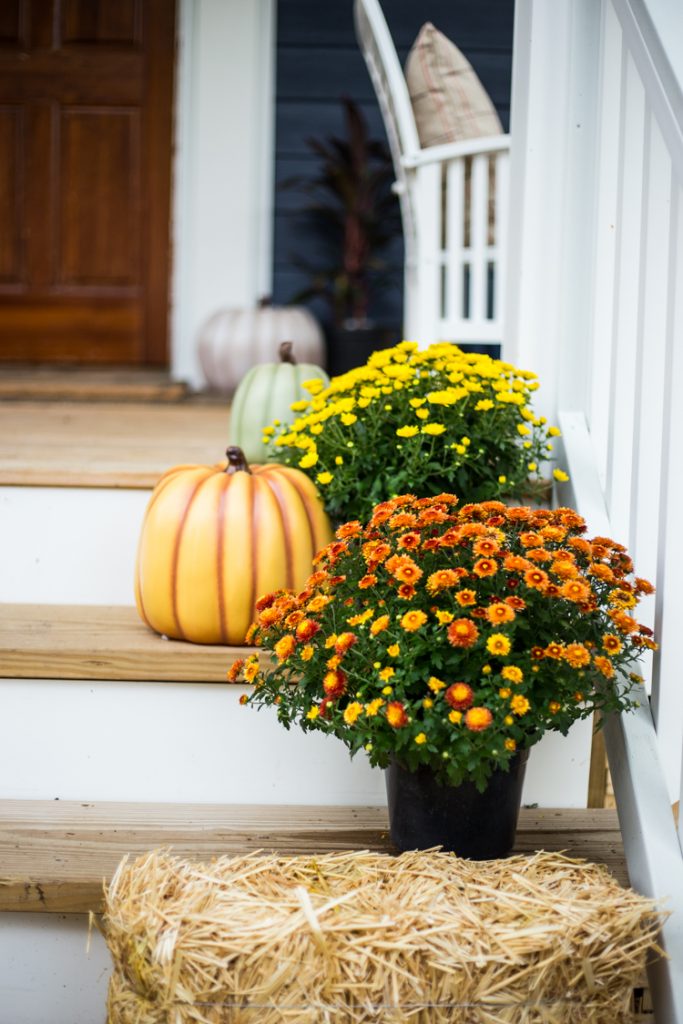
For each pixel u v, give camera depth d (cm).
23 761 145
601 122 157
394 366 151
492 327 248
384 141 378
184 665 143
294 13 369
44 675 142
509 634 115
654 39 126
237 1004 102
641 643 124
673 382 127
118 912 107
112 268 360
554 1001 105
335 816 142
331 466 155
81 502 167
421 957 101
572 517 129
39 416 265
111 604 169
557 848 137
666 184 138
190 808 144
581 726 150
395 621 120
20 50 349
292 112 374
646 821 124
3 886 125
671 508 129
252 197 364
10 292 358
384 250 384
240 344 329
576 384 164
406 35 373
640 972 116
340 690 115
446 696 112
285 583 146
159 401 311
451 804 124
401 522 122
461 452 145
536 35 158
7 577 169
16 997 131
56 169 354
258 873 113
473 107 261
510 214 168
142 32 352
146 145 356
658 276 139
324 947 100
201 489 147
